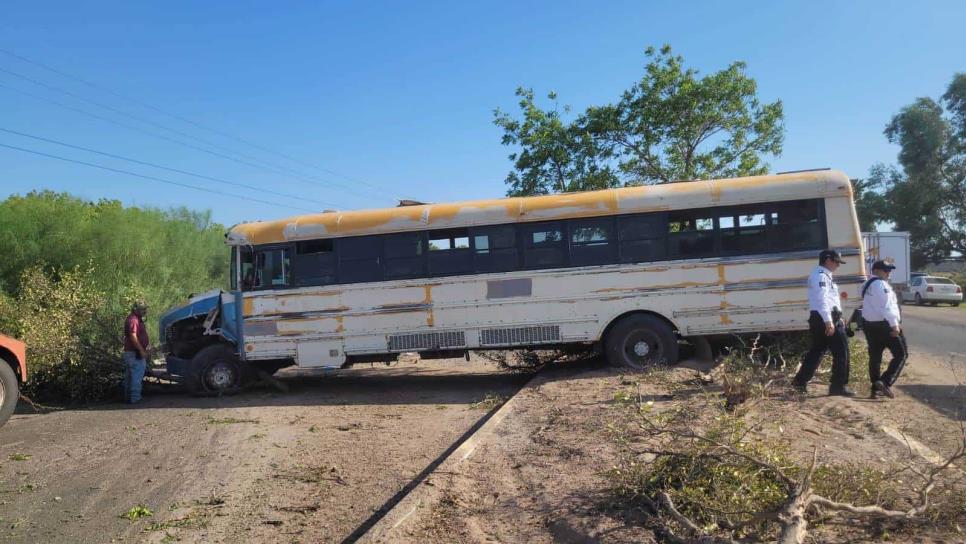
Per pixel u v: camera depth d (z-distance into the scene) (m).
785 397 7.90
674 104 18.31
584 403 8.16
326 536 5.05
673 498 4.48
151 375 12.02
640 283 10.45
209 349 11.38
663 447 5.03
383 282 10.96
